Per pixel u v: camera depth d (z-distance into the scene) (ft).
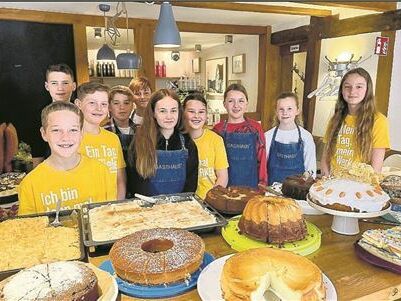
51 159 4.92
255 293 2.51
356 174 4.59
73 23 13.52
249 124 8.02
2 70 13.05
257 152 7.95
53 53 13.60
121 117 8.13
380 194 4.08
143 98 9.48
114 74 19.53
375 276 3.18
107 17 13.83
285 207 3.71
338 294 2.90
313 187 4.42
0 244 3.58
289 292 2.52
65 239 3.68
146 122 5.97
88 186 5.05
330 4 10.49
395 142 11.60
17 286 2.50
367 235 3.57
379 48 11.12
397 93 11.37
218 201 4.53
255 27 16.70
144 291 2.88
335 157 7.33
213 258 3.40
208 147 6.82
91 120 6.30
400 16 10.69
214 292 2.77
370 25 11.66
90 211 4.32
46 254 3.39
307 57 14.64
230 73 20.89
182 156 6.03
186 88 22.11
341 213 3.84
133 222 3.97
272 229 3.61
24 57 13.25
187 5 10.93
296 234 3.66
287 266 2.75
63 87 7.68
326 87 12.53
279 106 7.92
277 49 17.07
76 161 5.03
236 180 7.93
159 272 2.87
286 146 7.89
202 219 4.09
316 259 3.47
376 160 6.70
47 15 13.03
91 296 2.55
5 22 12.73
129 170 6.25
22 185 4.78
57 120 4.55
